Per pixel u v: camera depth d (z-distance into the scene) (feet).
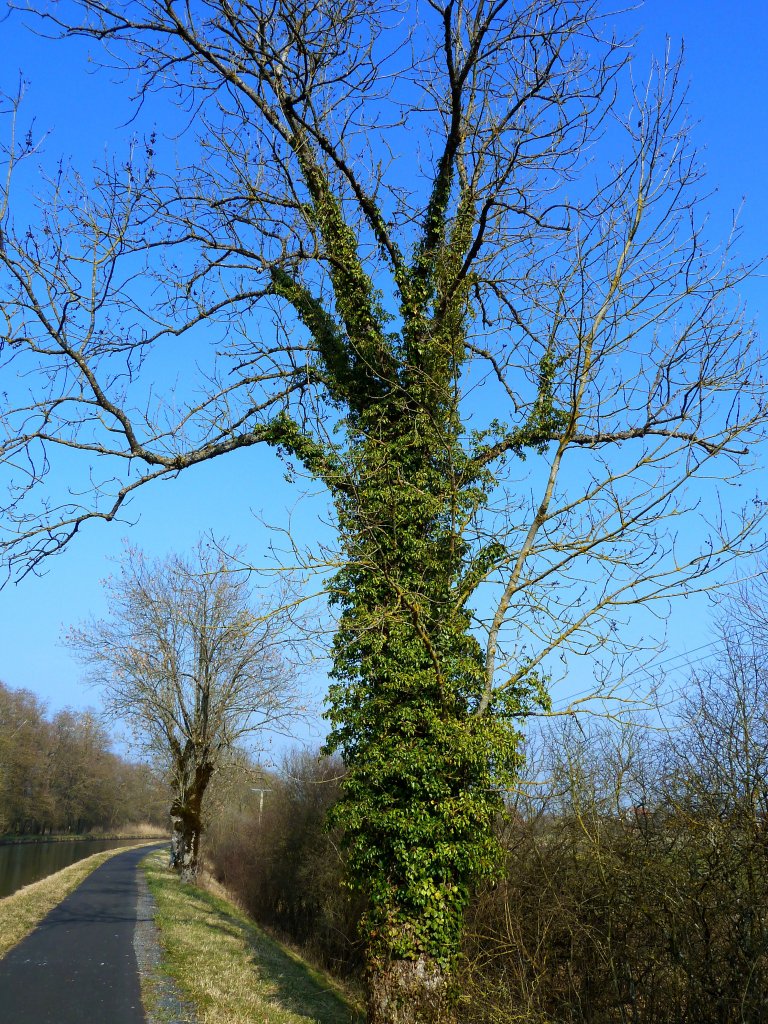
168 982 43.11
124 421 33.27
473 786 33.58
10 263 27.61
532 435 37.93
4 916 60.44
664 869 34.19
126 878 99.55
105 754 274.98
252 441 39.32
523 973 33.83
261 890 97.91
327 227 40.42
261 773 105.60
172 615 99.60
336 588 36.68
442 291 39.06
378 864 33.78
